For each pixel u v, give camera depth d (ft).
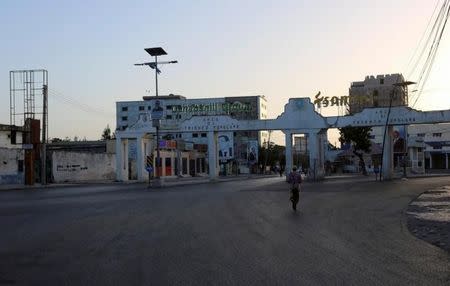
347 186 134.41
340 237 45.93
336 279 28.94
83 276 30.45
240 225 55.42
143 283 28.37
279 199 94.43
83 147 289.94
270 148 492.54
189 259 35.68
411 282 28.12
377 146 300.61
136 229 52.90
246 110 391.24
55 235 49.11
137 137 204.54
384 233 48.47
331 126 178.91
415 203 81.10
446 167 390.63
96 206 83.92
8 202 97.81
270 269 31.91
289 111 184.03
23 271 32.17
